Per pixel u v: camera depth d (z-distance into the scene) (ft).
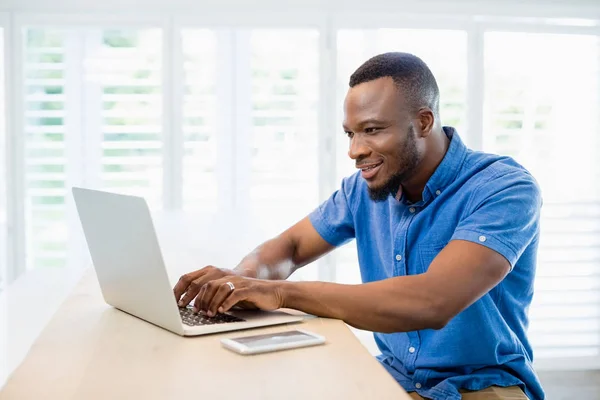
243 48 9.96
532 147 10.38
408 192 5.21
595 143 10.46
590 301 10.56
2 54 9.76
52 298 7.54
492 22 10.18
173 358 3.41
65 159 9.95
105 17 9.79
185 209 10.05
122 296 4.32
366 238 5.59
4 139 9.85
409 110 4.69
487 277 4.28
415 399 4.92
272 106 10.05
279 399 2.83
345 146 10.12
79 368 3.26
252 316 4.20
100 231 4.26
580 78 10.39
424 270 5.04
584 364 10.63
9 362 5.52
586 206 10.51
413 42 10.11
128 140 10.00
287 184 10.12
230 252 6.77
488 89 10.26
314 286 4.28
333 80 10.03
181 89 9.93
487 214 4.51
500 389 4.84
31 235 9.98
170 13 9.83
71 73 9.89
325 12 9.96
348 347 3.59
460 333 4.84
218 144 10.03
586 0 10.28
